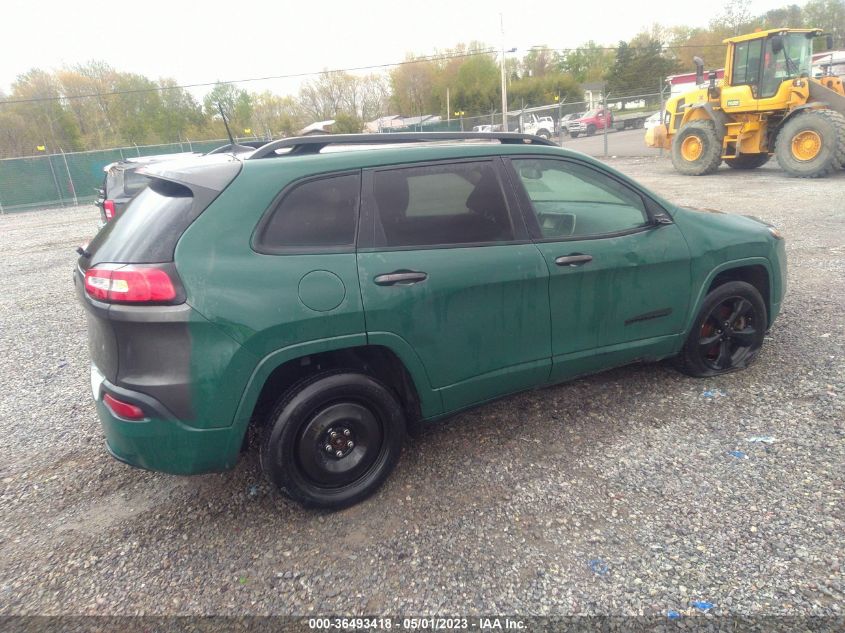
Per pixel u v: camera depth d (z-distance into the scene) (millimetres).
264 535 2727
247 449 2787
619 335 3479
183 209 2525
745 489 2791
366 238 2766
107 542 2744
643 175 16234
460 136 3154
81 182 24922
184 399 2438
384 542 2625
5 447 3691
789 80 13062
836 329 4535
